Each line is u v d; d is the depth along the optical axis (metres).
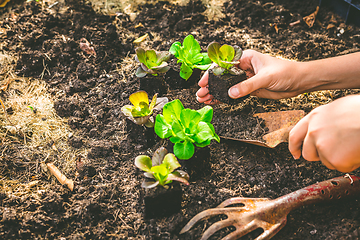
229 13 0.86
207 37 0.80
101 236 0.57
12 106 0.69
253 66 0.64
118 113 0.69
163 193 0.56
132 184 0.61
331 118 0.52
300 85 0.62
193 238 0.57
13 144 0.65
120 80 0.73
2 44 0.77
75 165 0.63
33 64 0.74
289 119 0.65
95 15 0.82
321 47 0.79
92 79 0.73
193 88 0.72
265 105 0.70
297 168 0.63
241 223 0.56
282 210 0.57
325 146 0.52
